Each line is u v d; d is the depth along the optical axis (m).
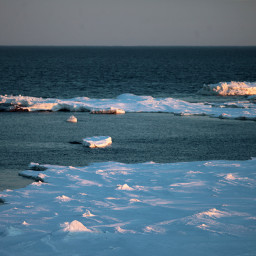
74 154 61.25
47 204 31.86
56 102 113.38
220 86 158.75
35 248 17.20
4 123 90.50
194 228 20.31
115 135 77.94
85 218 25.52
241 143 71.56
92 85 193.50
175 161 57.34
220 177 41.97
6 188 42.19
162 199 33.38
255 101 133.62
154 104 120.75
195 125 91.31
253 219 22.83
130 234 19.42
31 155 60.16
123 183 41.03
